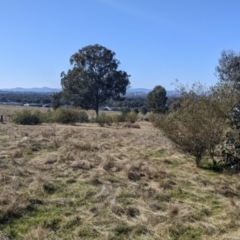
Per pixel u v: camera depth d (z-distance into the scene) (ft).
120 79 166.71
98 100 165.27
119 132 62.69
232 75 55.47
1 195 17.94
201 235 14.33
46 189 20.04
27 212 16.34
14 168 24.67
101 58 164.25
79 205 17.67
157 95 154.20
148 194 19.49
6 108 192.95
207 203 18.69
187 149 28.71
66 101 168.45
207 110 27.20
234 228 14.97
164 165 29.04
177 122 28.96
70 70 163.84
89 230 14.48
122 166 26.43
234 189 21.42
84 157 30.01
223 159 27.32
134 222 15.28
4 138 43.14
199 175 25.26
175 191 20.74
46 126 77.87
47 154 31.71
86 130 64.90
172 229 14.65
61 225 14.90
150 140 47.01
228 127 26.61
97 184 21.49
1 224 14.94
